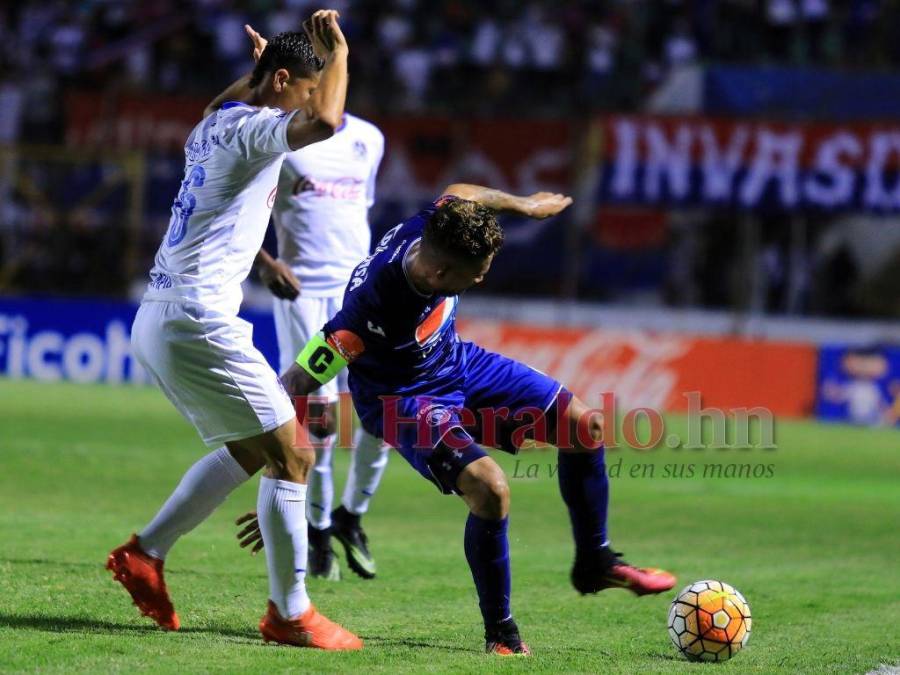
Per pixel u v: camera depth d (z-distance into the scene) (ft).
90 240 231.50
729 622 60.90
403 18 267.59
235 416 59.82
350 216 87.15
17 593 69.36
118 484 119.85
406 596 76.69
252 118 57.41
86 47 271.49
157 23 272.51
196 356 59.00
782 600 80.07
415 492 126.93
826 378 220.02
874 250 241.76
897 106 233.35
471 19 266.77
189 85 265.95
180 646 59.06
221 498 63.31
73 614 65.21
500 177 224.33
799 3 263.29
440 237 57.98
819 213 216.74
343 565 87.15
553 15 265.13
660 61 262.06
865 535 111.34
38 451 138.92
